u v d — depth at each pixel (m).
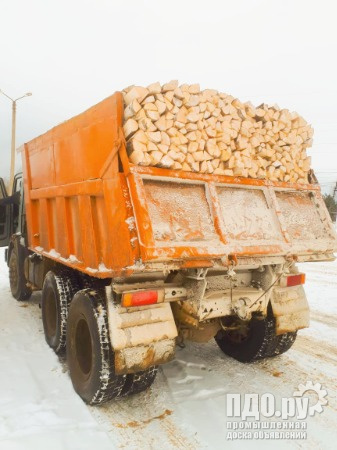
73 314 3.16
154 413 2.86
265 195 3.29
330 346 4.30
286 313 3.45
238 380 3.43
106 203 2.73
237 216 3.04
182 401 3.04
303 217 3.49
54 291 3.87
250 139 3.29
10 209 6.64
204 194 2.93
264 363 3.82
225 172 3.11
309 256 3.35
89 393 2.88
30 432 2.53
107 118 2.77
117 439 2.53
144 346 2.71
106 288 2.77
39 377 3.41
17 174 6.29
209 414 2.85
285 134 3.57
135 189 2.51
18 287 6.06
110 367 2.74
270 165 3.44
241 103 3.27
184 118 2.87
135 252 2.44
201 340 3.39
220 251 2.72
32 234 4.84
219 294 3.09
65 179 3.58
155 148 2.64
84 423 2.66
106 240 2.85
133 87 2.65
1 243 6.71
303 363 3.82
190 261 2.62
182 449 2.44
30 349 4.09
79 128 3.24
